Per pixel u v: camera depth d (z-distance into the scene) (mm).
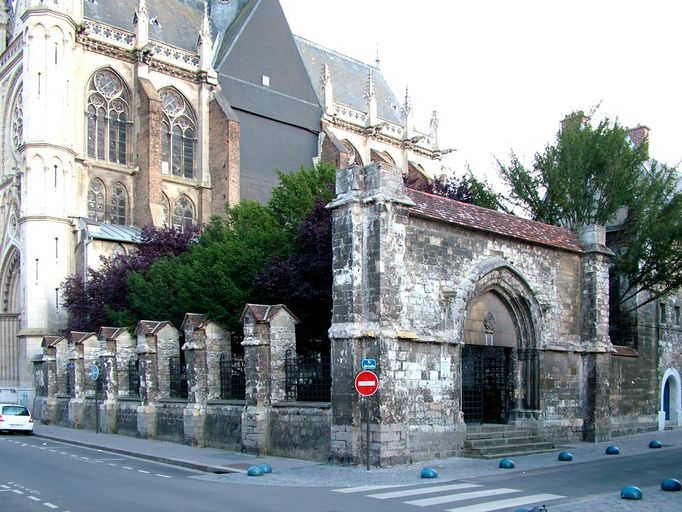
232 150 58625
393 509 12531
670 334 36000
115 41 56656
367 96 73125
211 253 31969
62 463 21172
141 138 55750
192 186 59406
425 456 20359
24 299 49094
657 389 34406
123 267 41812
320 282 27000
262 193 61531
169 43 62656
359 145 72188
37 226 49469
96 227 50125
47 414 39000
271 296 27719
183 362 30281
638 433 32094
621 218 36125
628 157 33906
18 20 56156
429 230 21547
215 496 14383
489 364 26484
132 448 25047
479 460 20578
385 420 19203
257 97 63781
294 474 17938
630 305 33656
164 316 34469
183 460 21078
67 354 39594
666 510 12531
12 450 25469
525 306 25047
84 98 54375
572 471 18422
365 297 19938
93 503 13625
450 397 21469
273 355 22719
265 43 66250
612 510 12438
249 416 22578
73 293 43906
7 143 57438
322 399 21812
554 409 25859
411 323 20469
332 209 20875
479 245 23266
